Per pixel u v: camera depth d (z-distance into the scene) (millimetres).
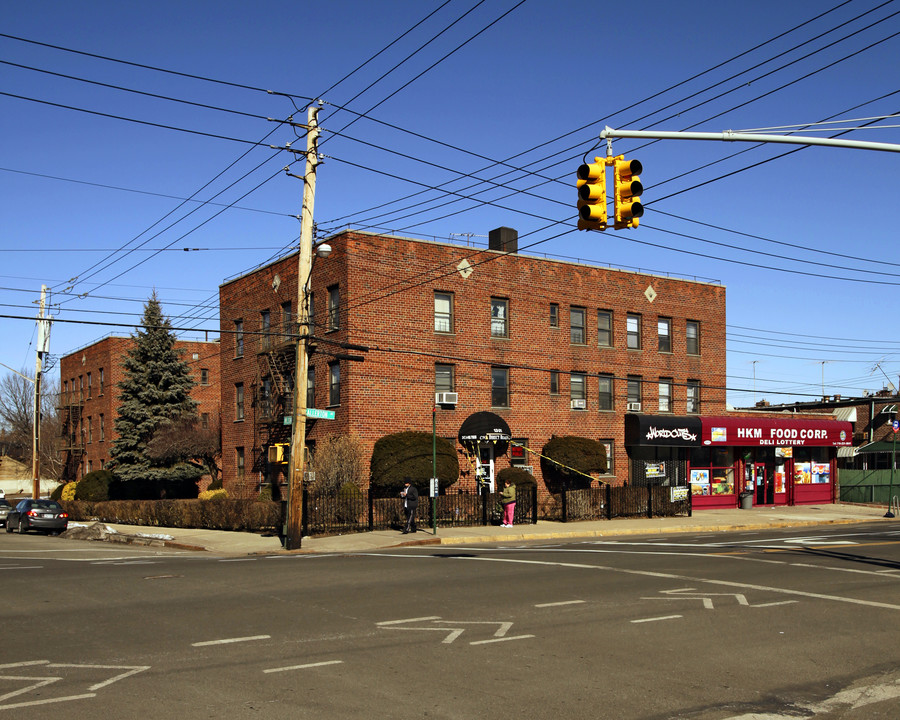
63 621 11430
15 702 7543
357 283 32031
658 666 9031
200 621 11398
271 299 37406
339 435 31953
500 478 32875
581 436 37344
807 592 14070
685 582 15164
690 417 39000
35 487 45219
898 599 13438
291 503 24016
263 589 14422
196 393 58094
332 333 32812
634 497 34594
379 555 21219
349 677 8461
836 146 11445
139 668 8789
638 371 39781
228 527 30047
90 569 18062
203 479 49219
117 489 46438
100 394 57094
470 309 34812
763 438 40938
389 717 7156
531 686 8188
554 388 37125
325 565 18312
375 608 12422
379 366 32312
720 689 8164
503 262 35969
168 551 24594
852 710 7574
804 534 27906
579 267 38344
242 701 7590
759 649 9883
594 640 10281
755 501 41906
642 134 11797
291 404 34938
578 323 38312
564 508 32531
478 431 33219
